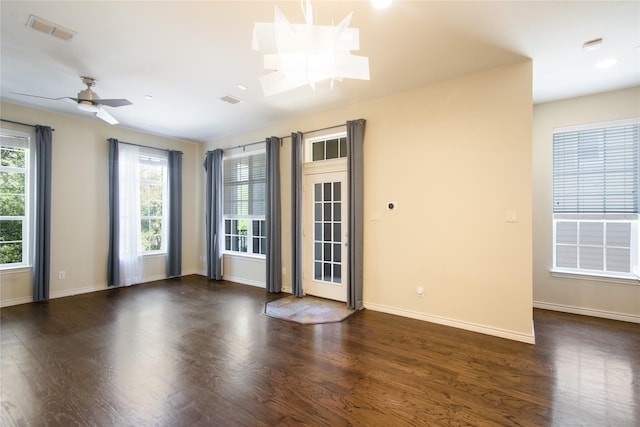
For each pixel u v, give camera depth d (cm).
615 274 375
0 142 418
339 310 407
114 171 520
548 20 238
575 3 217
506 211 316
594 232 392
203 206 650
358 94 389
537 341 308
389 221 393
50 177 449
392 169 390
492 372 250
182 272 634
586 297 387
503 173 317
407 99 377
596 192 389
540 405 208
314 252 481
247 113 464
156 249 602
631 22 238
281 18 145
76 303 441
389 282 394
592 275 381
